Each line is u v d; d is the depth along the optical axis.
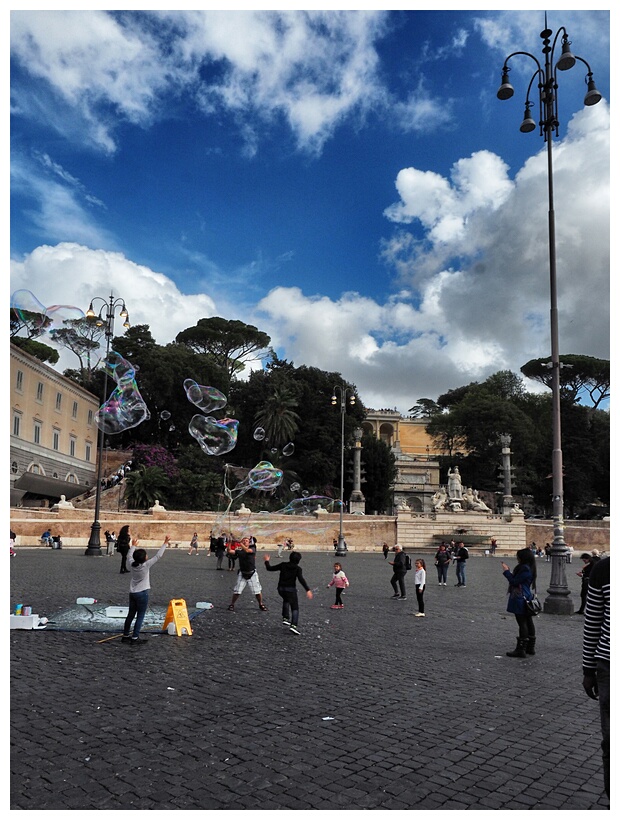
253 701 6.96
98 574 20.73
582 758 5.57
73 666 8.27
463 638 11.84
